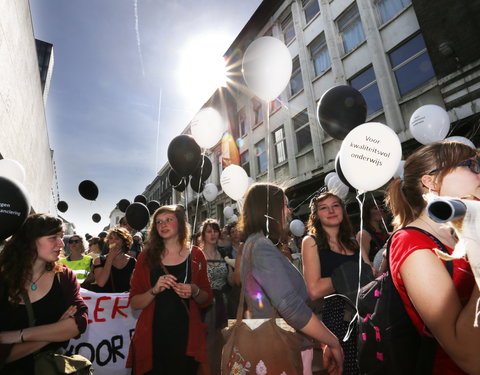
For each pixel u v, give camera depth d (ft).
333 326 5.70
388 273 3.30
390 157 5.66
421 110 11.87
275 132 37.55
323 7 30.42
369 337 3.42
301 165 32.83
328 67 29.94
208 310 8.50
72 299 5.42
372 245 9.59
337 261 6.29
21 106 18.29
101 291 10.03
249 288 4.40
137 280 6.91
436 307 2.42
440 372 2.63
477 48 17.61
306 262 6.36
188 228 7.64
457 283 2.60
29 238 5.14
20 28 16.51
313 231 7.16
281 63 7.49
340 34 29.19
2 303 4.83
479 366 2.15
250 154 41.50
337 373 4.08
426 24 20.25
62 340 4.89
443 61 19.33
